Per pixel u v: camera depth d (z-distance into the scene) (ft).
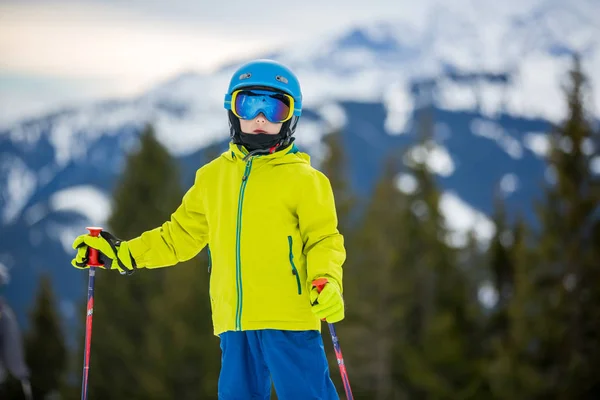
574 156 111.96
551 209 112.27
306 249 13.69
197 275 127.85
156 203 160.04
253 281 13.50
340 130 141.79
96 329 139.95
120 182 161.89
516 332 108.27
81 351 138.82
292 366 13.29
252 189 13.70
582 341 107.34
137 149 161.89
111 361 135.85
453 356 116.26
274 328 13.38
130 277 142.61
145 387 122.01
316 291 12.98
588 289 108.78
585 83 112.47
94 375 134.92
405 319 135.03
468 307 129.59
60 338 131.64
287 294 13.48
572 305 108.27
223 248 13.85
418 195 152.05
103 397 133.90
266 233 13.55
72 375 139.85
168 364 122.52
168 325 125.29
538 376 104.06
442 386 113.80
